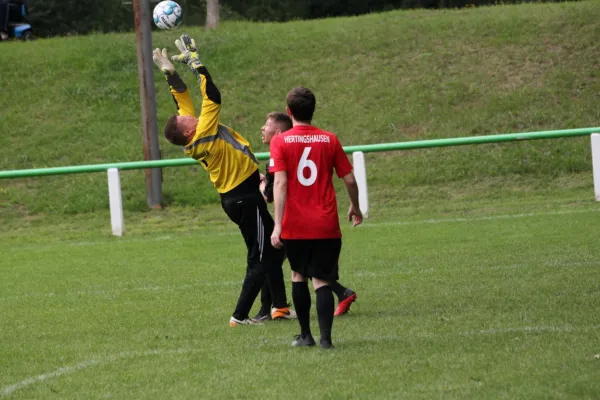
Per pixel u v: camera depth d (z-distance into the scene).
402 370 17.41
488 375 16.59
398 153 65.44
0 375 19.23
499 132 66.44
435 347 19.33
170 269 35.88
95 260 40.16
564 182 58.91
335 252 19.77
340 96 73.38
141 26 58.00
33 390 17.73
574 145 63.12
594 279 27.31
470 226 43.56
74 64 80.00
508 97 70.06
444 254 35.06
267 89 75.25
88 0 110.81
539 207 50.03
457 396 15.38
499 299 25.00
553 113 67.69
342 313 24.36
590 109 67.69
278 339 21.58
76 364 19.92
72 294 30.95
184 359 19.75
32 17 108.31
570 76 71.69
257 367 18.47
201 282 32.06
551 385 15.70
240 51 81.12
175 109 73.88
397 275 30.77
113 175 50.00
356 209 20.34
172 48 82.44
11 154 68.38
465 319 22.48
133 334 23.23
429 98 71.50
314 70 77.50
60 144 69.31
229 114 71.81
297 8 112.94
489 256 33.59
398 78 74.81
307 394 16.09
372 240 41.03
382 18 86.69
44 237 51.41
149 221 56.22
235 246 42.25
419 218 49.59
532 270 29.72
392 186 60.84
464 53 77.00
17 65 80.38
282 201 19.38
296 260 19.75
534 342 19.16
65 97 75.31
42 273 36.88
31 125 71.88
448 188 59.84
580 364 16.97
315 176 19.50
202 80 23.34
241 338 21.97
